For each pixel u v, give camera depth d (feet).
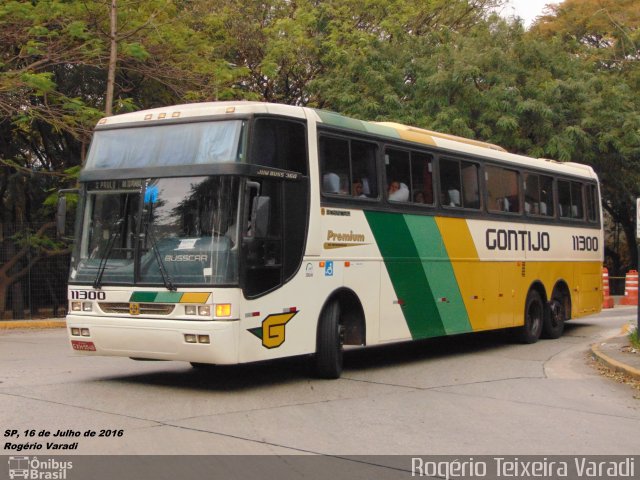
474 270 47.88
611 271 146.41
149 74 74.49
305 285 35.24
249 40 91.15
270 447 24.49
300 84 96.89
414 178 43.29
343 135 38.09
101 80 79.41
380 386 36.01
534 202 55.42
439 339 57.52
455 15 102.22
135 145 34.45
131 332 32.60
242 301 31.86
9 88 64.59
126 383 35.47
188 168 32.81
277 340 33.65
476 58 88.48
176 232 32.65
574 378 39.45
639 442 26.53
